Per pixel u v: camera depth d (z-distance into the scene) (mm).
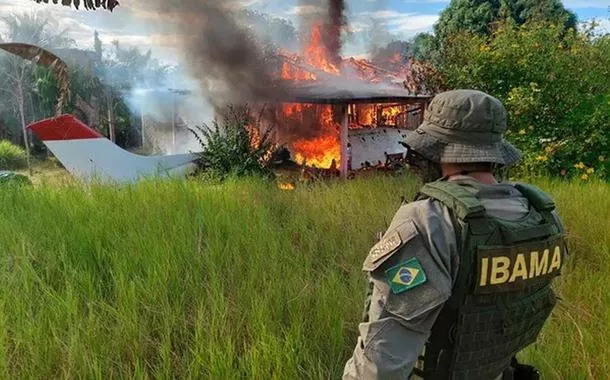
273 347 2795
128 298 3369
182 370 2789
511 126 9711
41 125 12031
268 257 4449
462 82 10438
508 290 1500
